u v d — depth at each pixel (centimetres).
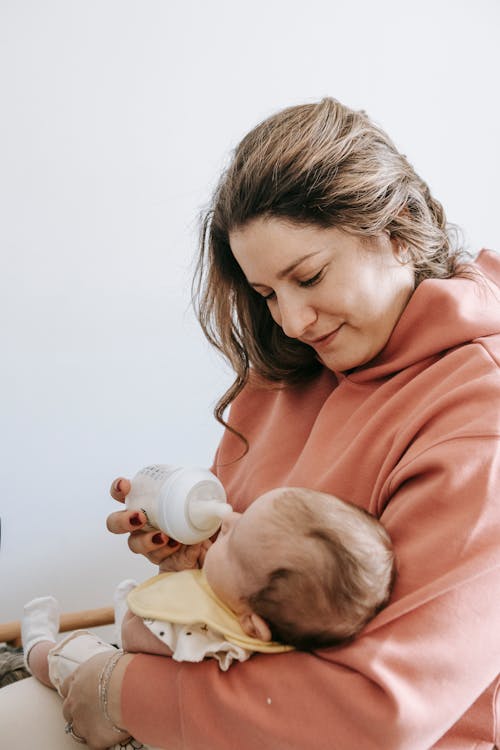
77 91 171
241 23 188
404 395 86
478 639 70
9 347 165
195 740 76
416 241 89
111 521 99
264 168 83
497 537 71
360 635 72
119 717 83
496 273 100
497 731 79
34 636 122
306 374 111
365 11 204
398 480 79
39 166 167
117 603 138
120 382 176
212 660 79
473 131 219
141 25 177
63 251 170
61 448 171
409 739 67
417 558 73
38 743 93
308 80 197
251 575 79
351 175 83
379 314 88
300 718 70
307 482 94
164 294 180
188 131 182
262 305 108
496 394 76
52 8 168
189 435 184
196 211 183
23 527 167
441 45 215
